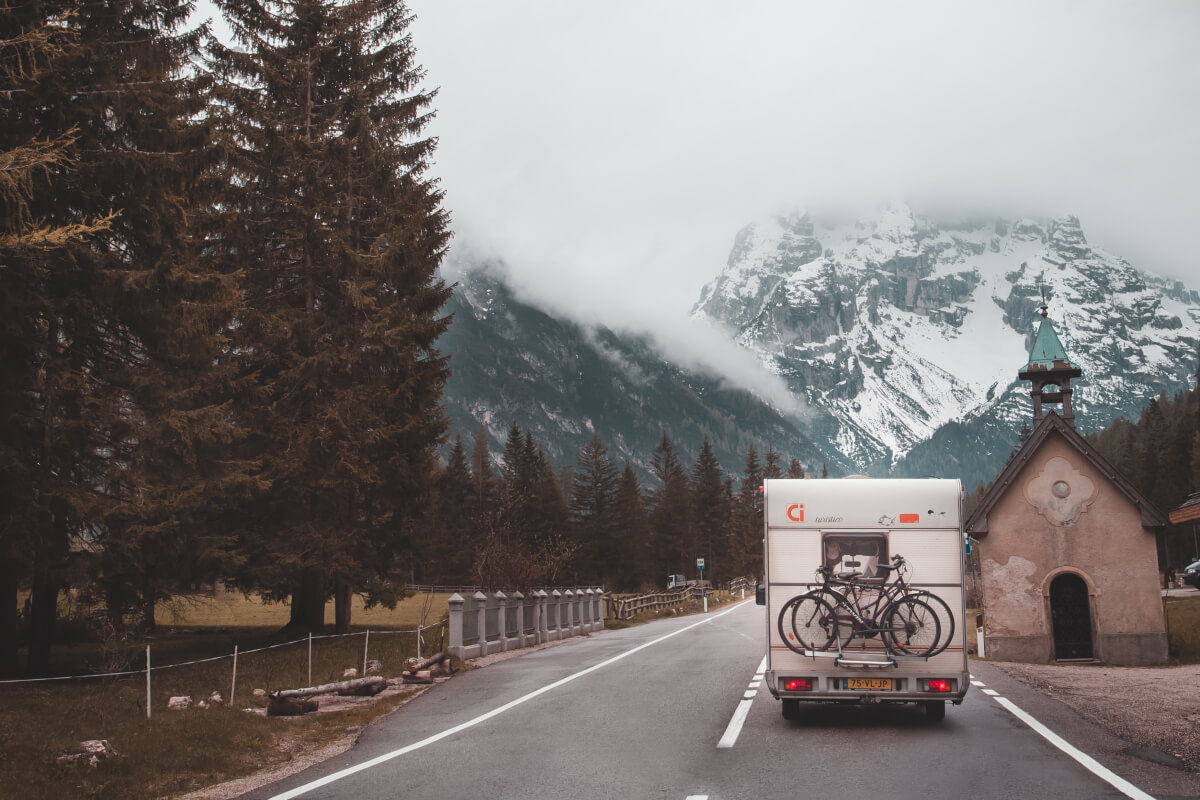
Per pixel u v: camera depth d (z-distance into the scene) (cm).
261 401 2467
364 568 2709
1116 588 2697
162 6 1817
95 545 1666
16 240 1177
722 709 1430
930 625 1262
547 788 896
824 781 906
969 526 2798
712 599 7506
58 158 1320
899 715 1355
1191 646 2725
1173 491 9912
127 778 993
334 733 1309
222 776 1035
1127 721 1268
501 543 4047
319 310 2791
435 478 3036
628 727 1262
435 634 2852
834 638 1270
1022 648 2706
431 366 3014
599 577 10619
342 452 2539
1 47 1291
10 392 1534
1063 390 4047
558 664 2178
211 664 2109
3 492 1528
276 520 2608
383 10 3123
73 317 1648
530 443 9888
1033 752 1044
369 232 2931
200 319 1814
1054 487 2759
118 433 1702
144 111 1741
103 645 1836
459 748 1123
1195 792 843
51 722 1241
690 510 12431
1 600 1689
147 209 1733
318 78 3008
